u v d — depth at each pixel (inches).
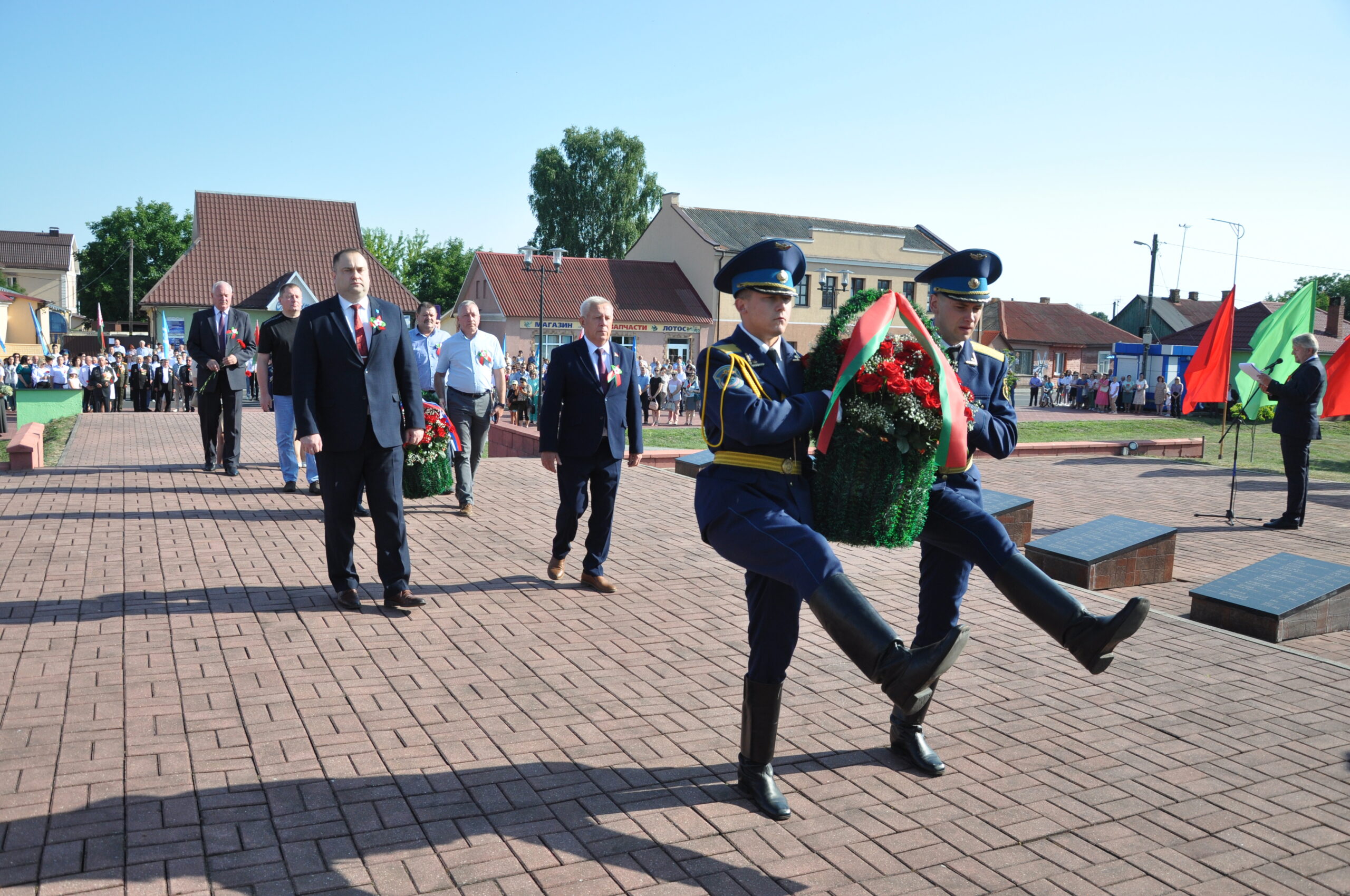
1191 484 548.4
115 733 149.1
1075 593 271.7
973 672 196.7
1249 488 537.3
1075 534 308.2
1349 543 374.9
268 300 1579.7
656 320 1814.7
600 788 138.5
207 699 164.6
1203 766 153.3
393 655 192.2
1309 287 498.3
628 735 157.8
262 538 290.2
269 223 1683.1
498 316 1802.4
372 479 219.1
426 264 3267.7
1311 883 119.5
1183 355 1524.4
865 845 125.7
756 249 134.3
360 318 217.2
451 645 200.2
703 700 174.7
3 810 124.4
